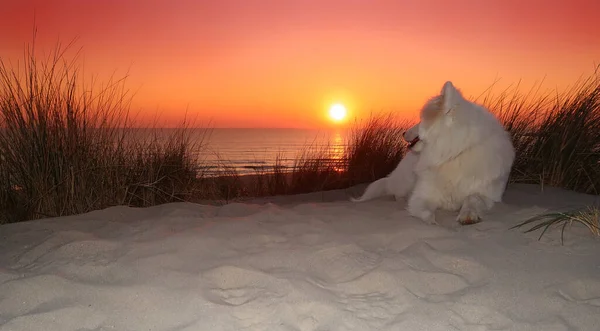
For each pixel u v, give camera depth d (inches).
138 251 120.6
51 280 97.5
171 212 175.3
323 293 95.7
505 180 174.1
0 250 131.6
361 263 113.3
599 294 93.2
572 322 83.7
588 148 226.8
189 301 91.2
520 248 120.1
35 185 185.2
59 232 139.3
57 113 191.9
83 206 193.5
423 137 171.0
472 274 105.7
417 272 104.7
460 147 162.2
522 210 157.6
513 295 93.7
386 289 98.0
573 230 129.8
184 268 109.5
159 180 224.5
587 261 108.2
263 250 123.2
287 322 84.5
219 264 112.2
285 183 283.6
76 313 86.3
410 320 84.9
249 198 248.4
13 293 93.0
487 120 168.9
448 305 90.4
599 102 228.5
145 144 237.1
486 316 86.3
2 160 182.9
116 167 209.5
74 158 194.7
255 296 94.3
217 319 84.6
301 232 139.9
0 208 180.5
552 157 232.2
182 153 248.4
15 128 184.2
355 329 82.3
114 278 104.0
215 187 265.1
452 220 160.4
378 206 182.5
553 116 240.7
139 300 91.7
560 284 97.0
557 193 206.1
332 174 290.4
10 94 183.0
